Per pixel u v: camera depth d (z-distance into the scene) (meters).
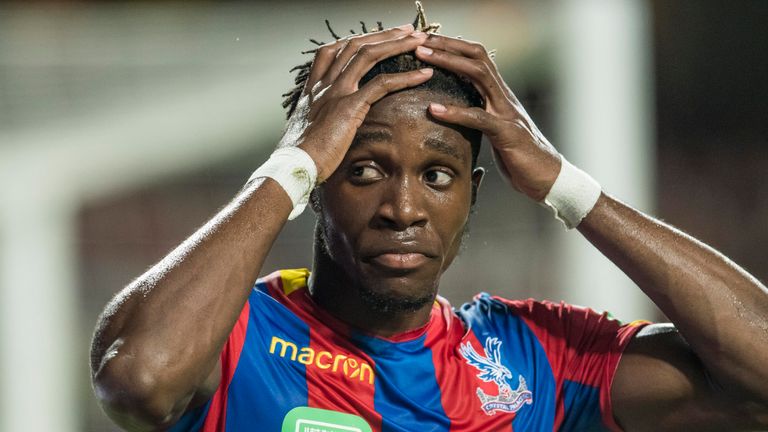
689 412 7.34
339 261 6.97
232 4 19.11
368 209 6.71
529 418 7.43
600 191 7.23
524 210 17.23
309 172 6.62
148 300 6.21
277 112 16.95
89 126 16.58
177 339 6.09
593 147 16.95
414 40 6.93
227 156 17.45
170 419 6.31
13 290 16.91
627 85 16.92
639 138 17.00
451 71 7.00
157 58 16.61
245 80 16.77
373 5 16.52
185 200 18.17
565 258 16.97
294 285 7.68
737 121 32.72
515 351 7.69
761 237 28.56
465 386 7.36
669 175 30.83
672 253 7.05
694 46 33.06
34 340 17.05
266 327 7.27
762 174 30.34
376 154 6.67
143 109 16.69
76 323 18.34
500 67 16.88
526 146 7.06
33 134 16.47
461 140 6.81
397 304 6.86
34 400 17.06
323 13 16.66
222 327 6.23
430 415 7.14
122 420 6.30
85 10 17.67
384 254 6.68
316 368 7.12
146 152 17.08
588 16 16.77
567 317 8.01
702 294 6.97
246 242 6.39
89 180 16.98
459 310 8.28
